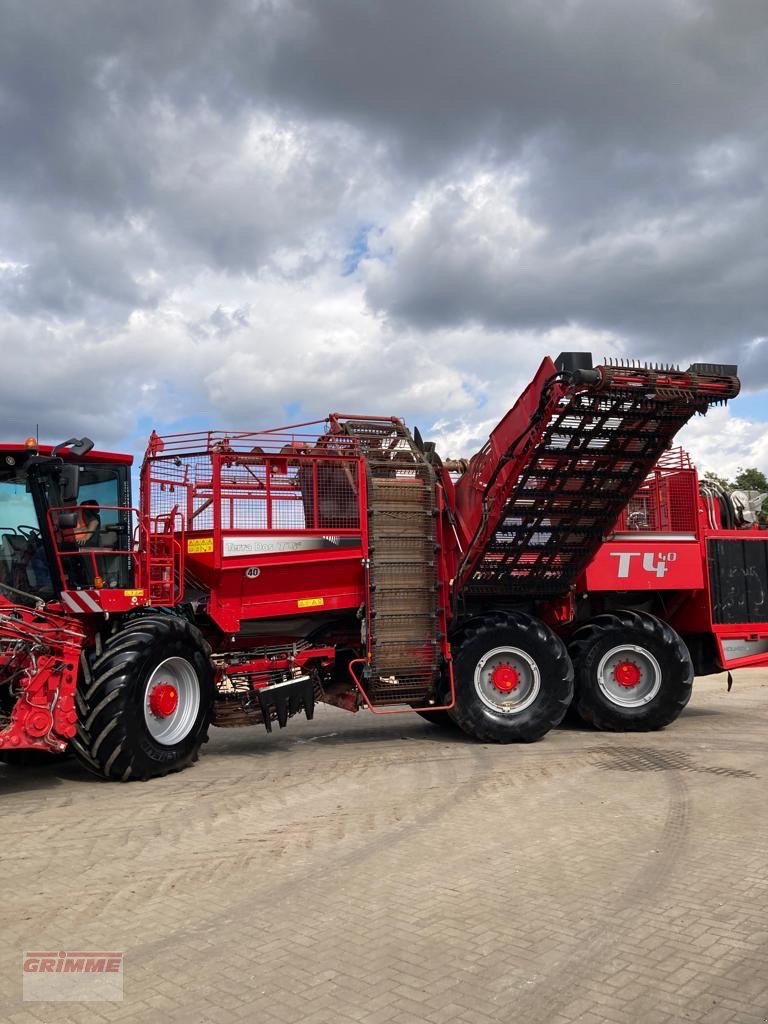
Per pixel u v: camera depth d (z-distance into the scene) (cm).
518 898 491
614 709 1088
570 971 396
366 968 403
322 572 995
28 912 483
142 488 950
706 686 1680
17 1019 361
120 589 885
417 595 1016
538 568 1068
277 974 399
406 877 533
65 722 790
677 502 1173
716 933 436
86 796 770
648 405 928
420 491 1028
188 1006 369
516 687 1034
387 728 1179
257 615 974
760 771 834
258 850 596
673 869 537
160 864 569
